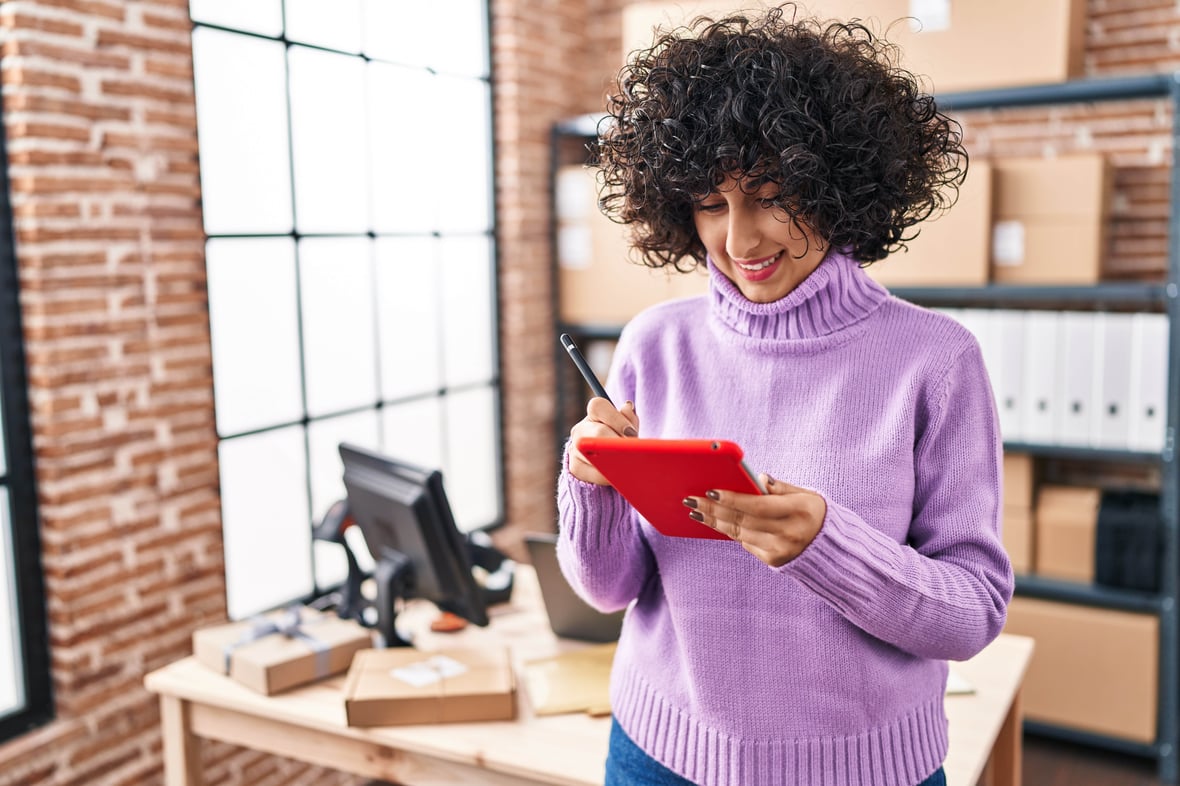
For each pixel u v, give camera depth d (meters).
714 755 1.14
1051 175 3.00
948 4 2.98
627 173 1.18
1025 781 2.99
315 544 3.03
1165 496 2.94
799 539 0.94
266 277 2.83
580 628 2.08
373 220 3.21
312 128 2.96
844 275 1.12
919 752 1.12
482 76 3.66
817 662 1.08
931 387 1.08
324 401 3.06
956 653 1.03
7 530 2.22
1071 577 3.12
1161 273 3.30
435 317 3.51
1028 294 3.03
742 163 1.02
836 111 1.03
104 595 2.32
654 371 1.26
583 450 0.94
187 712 1.98
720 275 1.18
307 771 2.90
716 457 0.87
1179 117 2.79
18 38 2.08
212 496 2.55
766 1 3.06
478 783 1.69
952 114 3.54
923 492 1.10
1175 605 2.93
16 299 2.18
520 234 3.74
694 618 1.14
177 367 2.45
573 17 4.02
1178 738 2.95
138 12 2.30
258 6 2.74
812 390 1.13
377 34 3.19
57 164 2.16
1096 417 3.02
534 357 3.88
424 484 1.94
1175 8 3.20
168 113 2.39
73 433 2.23
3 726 2.21
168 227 2.41
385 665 1.87
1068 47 2.87
